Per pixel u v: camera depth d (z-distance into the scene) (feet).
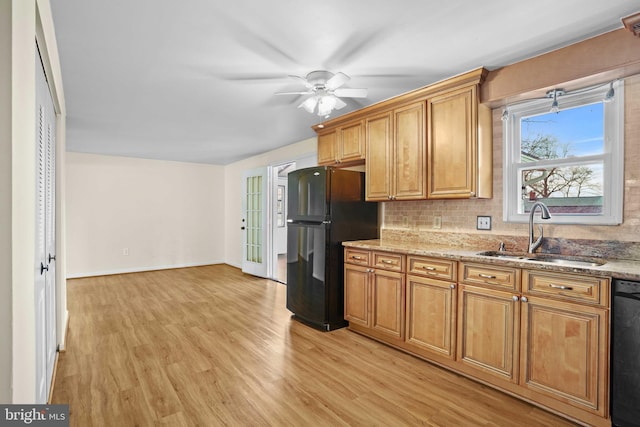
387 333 9.35
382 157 10.48
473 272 7.50
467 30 6.32
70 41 6.65
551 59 7.20
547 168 8.20
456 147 8.65
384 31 6.35
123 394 6.91
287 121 12.48
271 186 18.74
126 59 7.43
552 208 8.11
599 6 5.57
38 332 5.20
